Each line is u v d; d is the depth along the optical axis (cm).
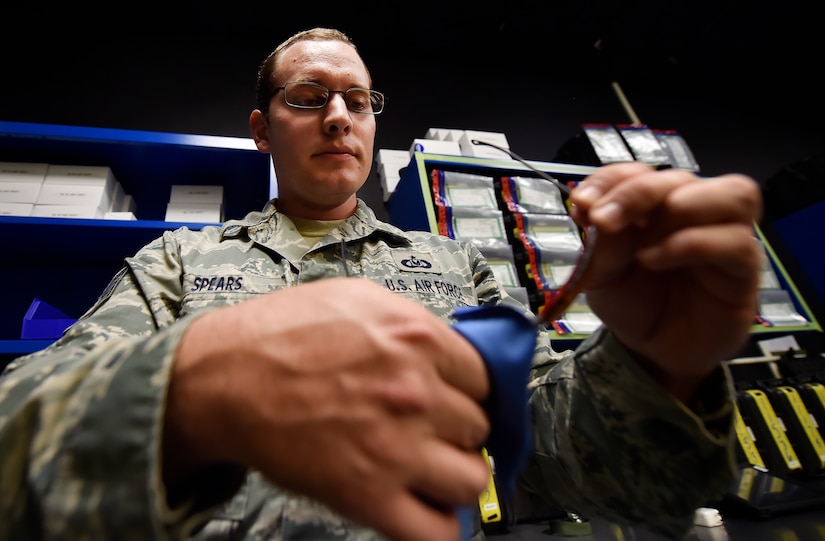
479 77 238
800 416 147
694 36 246
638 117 268
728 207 27
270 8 195
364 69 96
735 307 30
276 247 73
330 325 20
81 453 20
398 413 18
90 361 23
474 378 22
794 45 256
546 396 50
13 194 123
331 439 18
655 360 35
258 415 19
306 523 46
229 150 136
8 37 174
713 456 35
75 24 185
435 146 166
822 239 224
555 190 158
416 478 18
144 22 191
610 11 224
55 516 19
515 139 228
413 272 77
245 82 194
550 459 48
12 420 20
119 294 62
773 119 301
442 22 216
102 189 129
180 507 20
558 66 254
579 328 128
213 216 138
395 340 20
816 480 138
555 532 103
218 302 62
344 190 83
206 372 20
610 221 27
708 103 289
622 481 41
